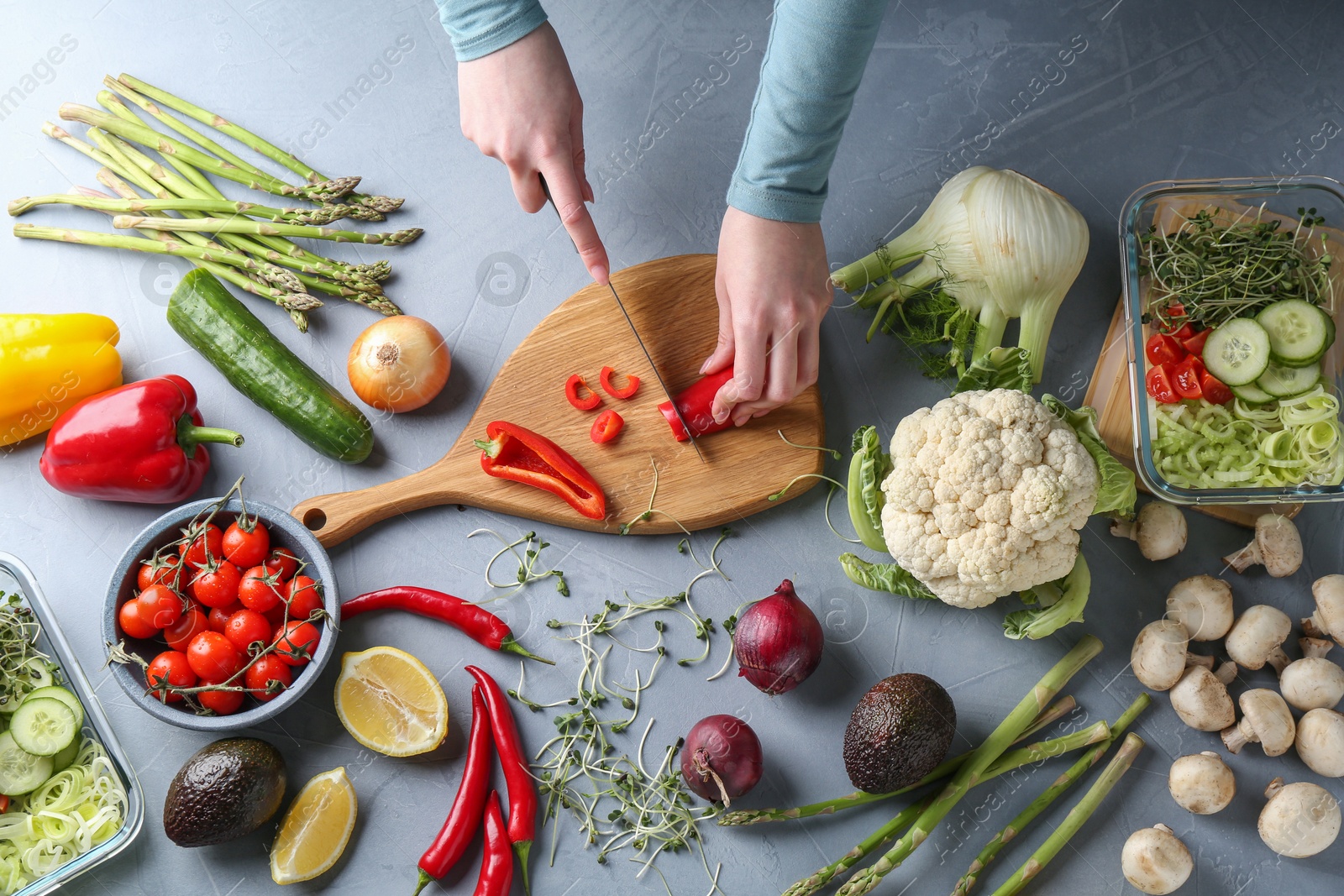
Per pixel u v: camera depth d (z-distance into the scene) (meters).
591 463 1.75
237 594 1.63
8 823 1.62
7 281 1.87
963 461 1.54
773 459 1.74
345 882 1.68
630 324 1.65
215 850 1.69
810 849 1.68
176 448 1.69
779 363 1.56
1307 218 1.67
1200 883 1.67
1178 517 1.68
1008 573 1.59
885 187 1.87
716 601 1.76
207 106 1.93
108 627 1.58
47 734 1.59
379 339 1.70
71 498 1.80
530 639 1.76
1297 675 1.66
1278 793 1.63
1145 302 1.72
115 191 1.90
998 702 1.72
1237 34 1.90
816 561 1.76
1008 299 1.72
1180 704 1.65
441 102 1.93
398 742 1.66
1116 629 1.74
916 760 1.54
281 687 1.61
